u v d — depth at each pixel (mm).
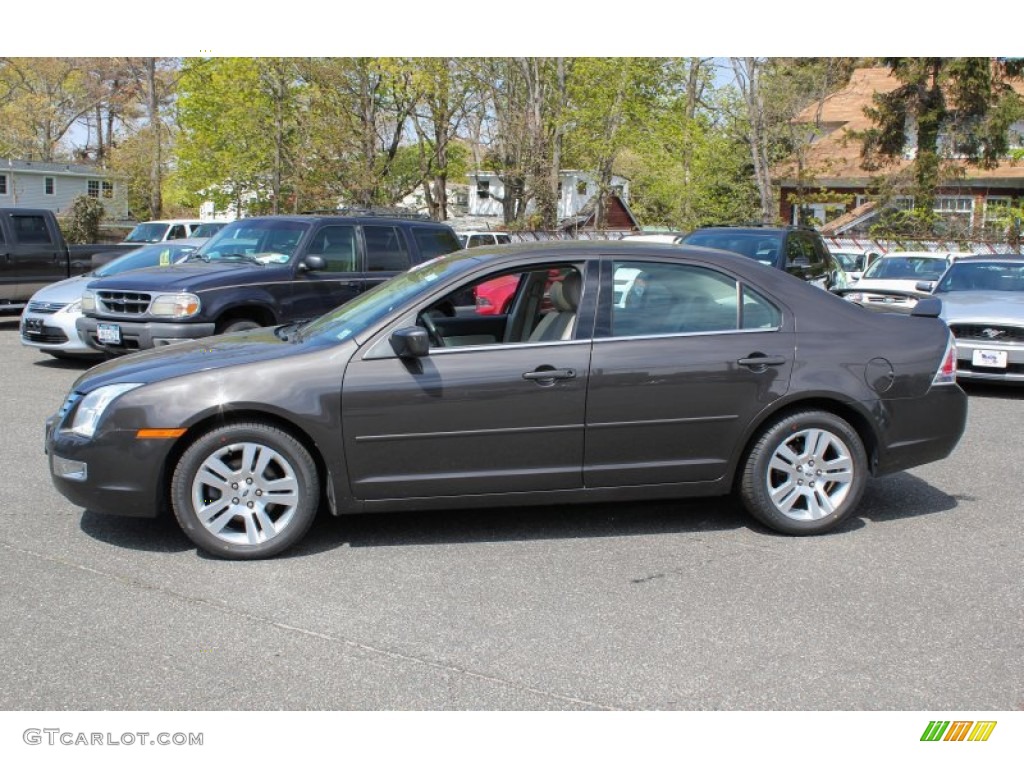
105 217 43312
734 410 4977
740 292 5105
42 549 4840
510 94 34656
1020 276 11273
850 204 36688
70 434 4719
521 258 4996
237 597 4258
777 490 5090
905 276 16000
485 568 4648
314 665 3637
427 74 32906
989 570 4688
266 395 4617
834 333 5133
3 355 12086
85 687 3457
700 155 33562
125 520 5312
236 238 10312
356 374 4695
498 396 4766
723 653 3764
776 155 33188
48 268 14672
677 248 5160
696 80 33406
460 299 4922
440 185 39719
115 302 9375
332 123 33469
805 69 31844
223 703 3363
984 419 8742
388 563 4703
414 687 3484
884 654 3770
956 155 33938
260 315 9586
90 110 58469
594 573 4594
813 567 4703
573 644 3828
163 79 49188
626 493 5008
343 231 10172
